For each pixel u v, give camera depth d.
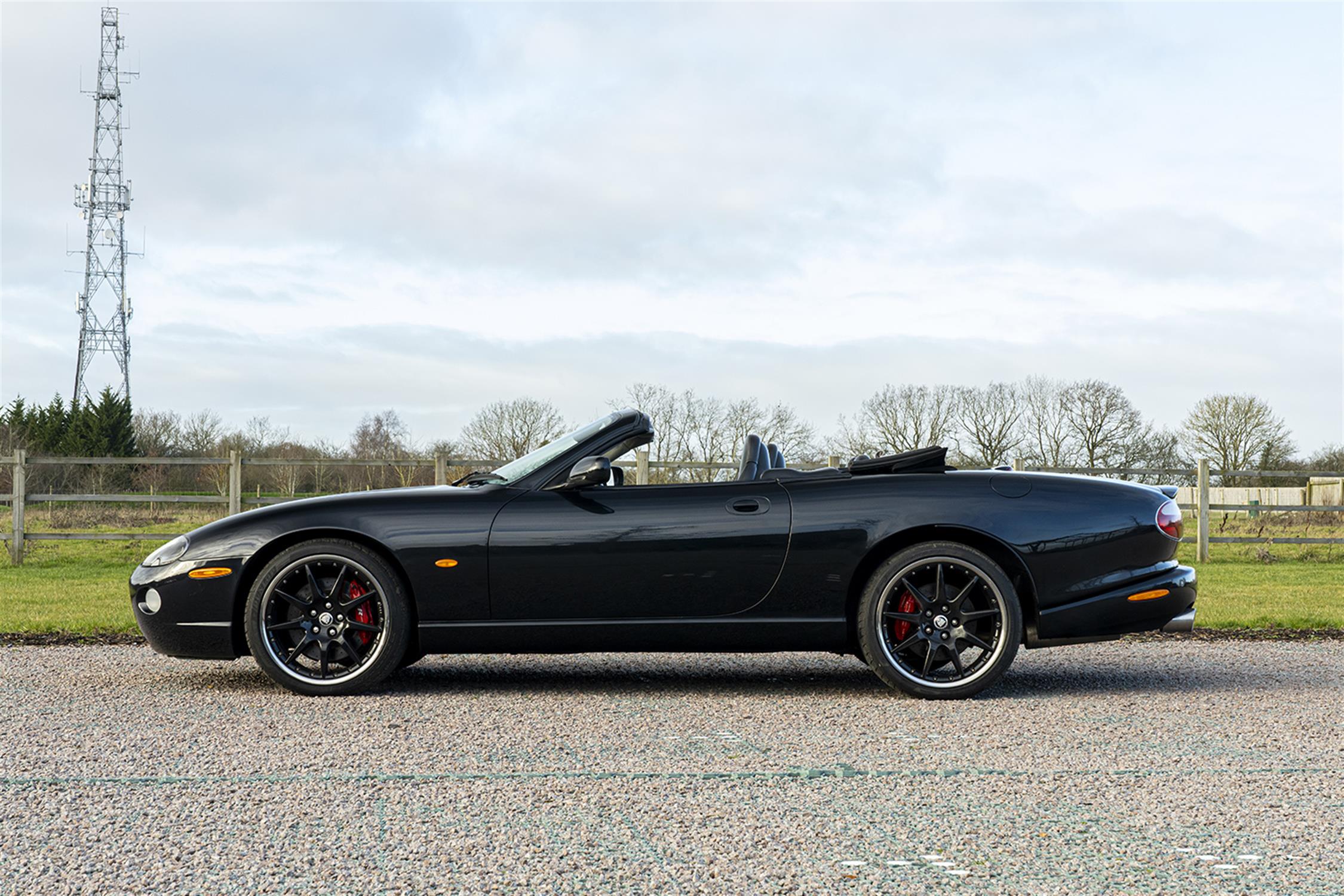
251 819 2.93
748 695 4.93
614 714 4.44
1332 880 2.48
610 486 4.99
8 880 2.46
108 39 59.66
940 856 2.64
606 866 2.56
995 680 4.80
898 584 4.85
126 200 60.03
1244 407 42.69
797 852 2.67
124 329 59.62
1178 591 4.96
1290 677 5.46
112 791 3.21
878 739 3.96
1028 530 4.86
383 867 2.55
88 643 6.56
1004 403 43.22
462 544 4.80
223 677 5.36
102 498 12.73
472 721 4.27
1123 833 2.82
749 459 5.26
